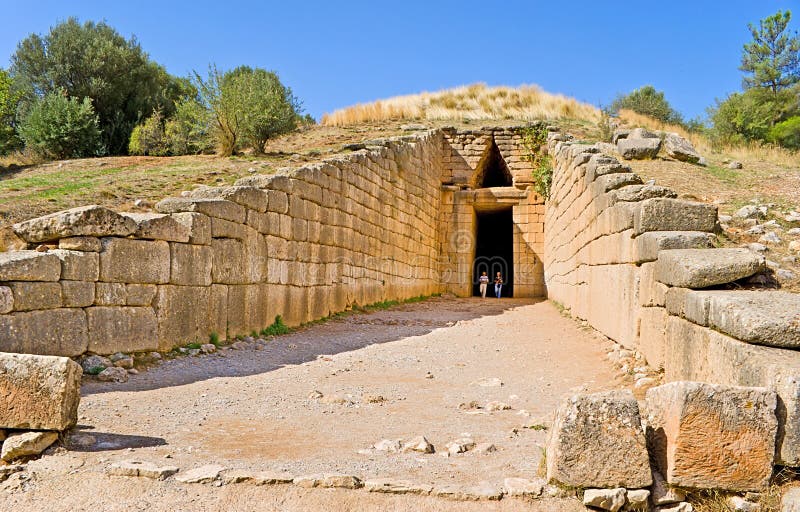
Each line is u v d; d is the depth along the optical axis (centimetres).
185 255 912
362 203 1675
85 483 421
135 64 3609
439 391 764
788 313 505
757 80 3080
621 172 1177
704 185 1365
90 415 574
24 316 685
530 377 859
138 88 3547
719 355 548
